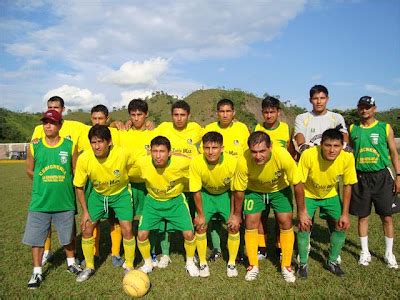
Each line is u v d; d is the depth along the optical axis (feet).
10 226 25.96
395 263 17.17
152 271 17.26
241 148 19.60
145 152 18.51
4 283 15.69
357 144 17.99
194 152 20.17
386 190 17.40
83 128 20.25
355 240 21.58
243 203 17.06
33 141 17.40
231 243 16.62
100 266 18.12
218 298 14.16
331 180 16.51
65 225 16.40
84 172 16.21
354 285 15.01
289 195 16.56
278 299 13.99
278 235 18.98
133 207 18.97
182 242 22.02
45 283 15.78
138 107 19.76
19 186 49.60
